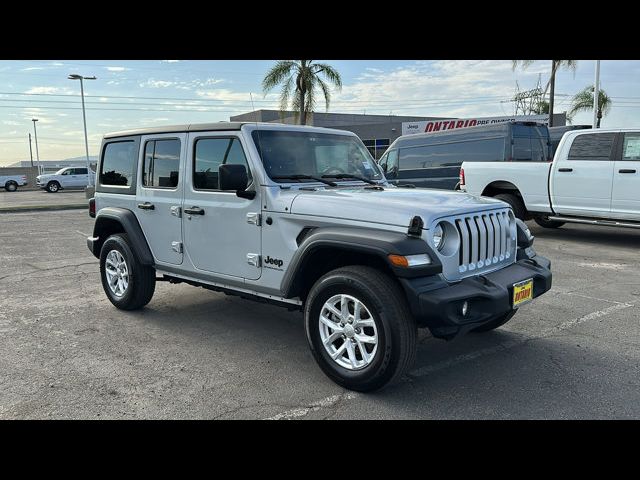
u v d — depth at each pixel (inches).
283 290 157.0
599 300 238.4
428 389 146.7
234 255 174.9
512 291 145.9
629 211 351.9
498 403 138.3
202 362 167.2
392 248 130.7
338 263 155.7
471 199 161.2
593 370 159.5
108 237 233.3
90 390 147.2
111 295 226.5
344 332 143.3
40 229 518.0
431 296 129.0
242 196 165.6
